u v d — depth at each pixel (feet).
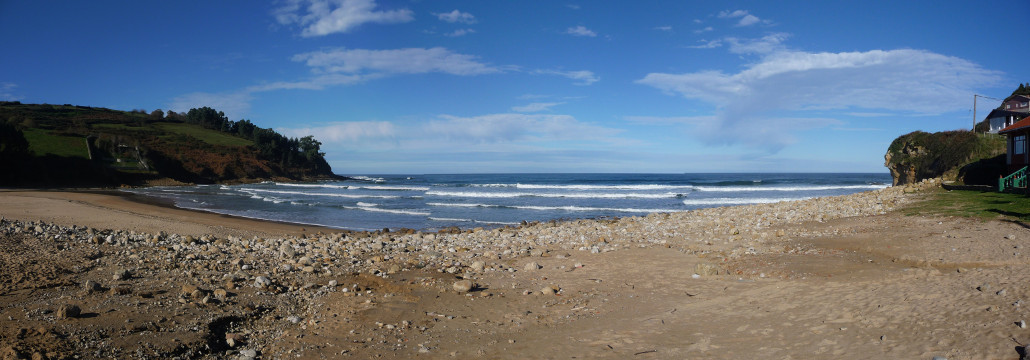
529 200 157.48
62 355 19.69
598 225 77.00
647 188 211.82
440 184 331.57
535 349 22.18
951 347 17.52
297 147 454.81
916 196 78.28
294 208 126.41
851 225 57.88
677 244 51.49
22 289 29.48
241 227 78.18
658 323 24.91
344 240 62.28
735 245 48.62
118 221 73.97
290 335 24.29
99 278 33.58
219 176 320.91
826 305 24.77
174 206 121.29
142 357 20.39
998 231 43.96
